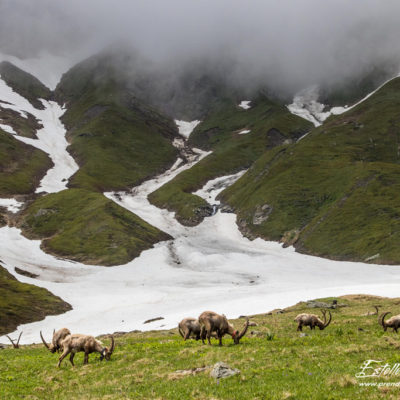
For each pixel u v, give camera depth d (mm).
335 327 29172
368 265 117375
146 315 75438
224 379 15156
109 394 15102
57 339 26328
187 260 137500
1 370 21172
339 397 12133
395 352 17000
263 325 36312
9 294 84938
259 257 136125
